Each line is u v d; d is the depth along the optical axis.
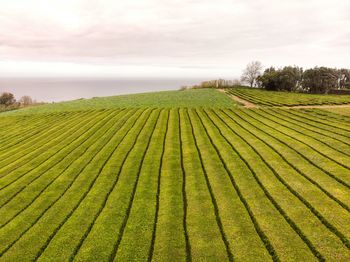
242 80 160.62
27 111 84.44
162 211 25.30
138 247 21.16
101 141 47.03
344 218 22.03
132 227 23.41
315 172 30.05
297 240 20.27
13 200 29.44
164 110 71.62
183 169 34.09
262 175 30.31
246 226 22.34
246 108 72.88
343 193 25.48
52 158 40.62
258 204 25.06
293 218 22.58
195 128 52.06
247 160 34.53
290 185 27.56
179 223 23.52
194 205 25.81
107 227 23.70
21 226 25.00
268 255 19.22
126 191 29.47
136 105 83.31
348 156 33.88
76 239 22.58
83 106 86.44
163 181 31.03
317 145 38.28
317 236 20.36
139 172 34.06
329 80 124.69
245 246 20.16
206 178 31.17
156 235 22.17
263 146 39.25
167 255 20.09
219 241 21.02
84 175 33.94
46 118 69.69
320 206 23.78
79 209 26.64
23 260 20.81
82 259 20.33
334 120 54.56
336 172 29.47
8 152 45.84
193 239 21.34
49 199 29.12
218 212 24.45
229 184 29.30
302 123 53.00
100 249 21.23
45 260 20.52
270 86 129.62
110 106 82.88
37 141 50.59
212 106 78.75
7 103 165.75
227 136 45.31
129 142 45.28
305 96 99.31
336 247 19.19
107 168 35.44
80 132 53.75
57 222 25.09
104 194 29.27
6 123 68.19
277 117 59.84
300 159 33.81
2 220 26.14
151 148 41.78
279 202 24.89
